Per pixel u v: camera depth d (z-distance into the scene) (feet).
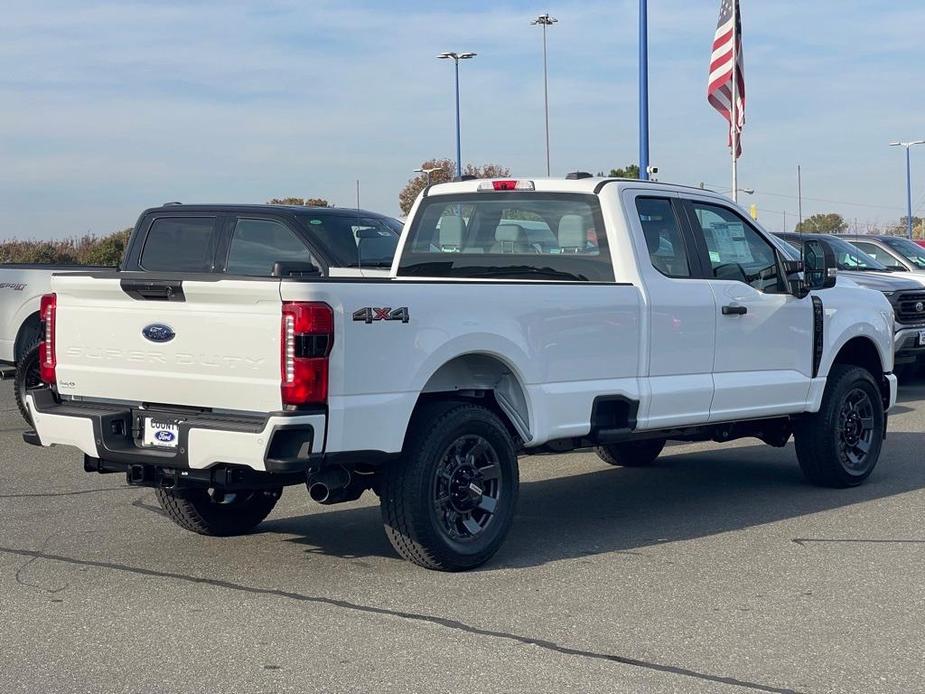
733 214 28.48
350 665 16.94
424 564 21.95
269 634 18.35
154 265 39.29
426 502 21.43
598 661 17.08
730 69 64.28
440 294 21.48
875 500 29.01
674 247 26.68
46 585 21.22
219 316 20.25
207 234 38.65
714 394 26.76
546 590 20.85
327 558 23.27
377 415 20.44
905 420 43.32
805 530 25.66
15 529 25.81
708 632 18.43
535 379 23.09
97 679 16.44
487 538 22.44
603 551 23.82
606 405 24.88
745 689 15.98
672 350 25.85
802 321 29.12
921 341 51.13
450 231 28.14
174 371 20.89
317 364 19.56
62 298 22.57
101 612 19.54
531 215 26.84
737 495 29.86
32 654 17.47
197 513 24.57
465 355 22.62
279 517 27.35
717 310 26.84
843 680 16.35
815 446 30.07
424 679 16.37
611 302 24.47
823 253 28.84
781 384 28.43
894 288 50.88
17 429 41.37
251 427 19.81
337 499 21.59
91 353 22.12
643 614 19.38
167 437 21.04
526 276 26.84
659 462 35.32
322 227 37.88
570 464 35.09
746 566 22.54
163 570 22.31
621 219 25.57
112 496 29.58
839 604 19.95
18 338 41.11
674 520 26.86
